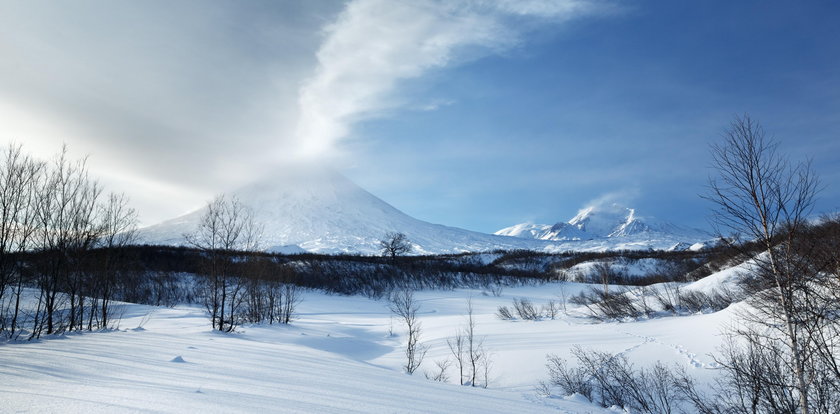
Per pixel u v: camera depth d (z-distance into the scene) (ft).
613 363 45.68
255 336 63.77
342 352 66.28
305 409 14.75
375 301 178.91
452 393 25.46
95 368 22.13
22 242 50.21
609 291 128.77
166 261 180.34
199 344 40.86
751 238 23.82
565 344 62.59
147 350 32.53
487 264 319.47
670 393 38.19
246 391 17.46
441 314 144.25
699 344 50.70
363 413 15.39
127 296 120.57
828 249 22.11
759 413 29.84
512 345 66.74
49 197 53.62
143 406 13.37
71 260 56.80
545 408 26.84
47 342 37.11
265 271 103.60
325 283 195.93
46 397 14.21
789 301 23.47
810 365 24.80
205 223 78.33
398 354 67.92
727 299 75.05
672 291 96.37
